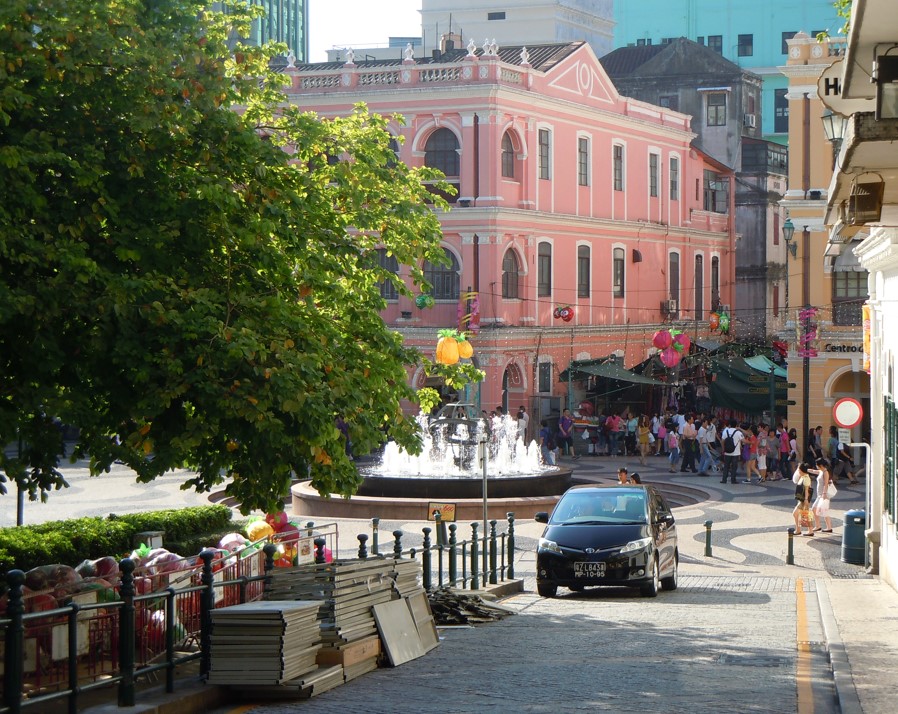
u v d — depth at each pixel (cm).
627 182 6244
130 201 1443
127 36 1438
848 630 1631
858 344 4719
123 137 1438
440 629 1733
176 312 1334
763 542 3075
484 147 5188
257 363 1354
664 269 6606
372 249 1916
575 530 2220
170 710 1110
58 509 3572
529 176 5422
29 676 1155
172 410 1390
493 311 5188
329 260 1622
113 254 1432
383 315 5375
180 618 1331
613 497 2298
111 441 1524
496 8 8438
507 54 5906
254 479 1441
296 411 1336
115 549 1819
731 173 7362
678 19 9762
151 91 1433
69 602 1180
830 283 4762
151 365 1335
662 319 6581
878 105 1093
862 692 1152
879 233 2077
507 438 4684
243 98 1605
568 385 5444
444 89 5209
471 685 1251
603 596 2250
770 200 7781
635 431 5147
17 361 1388
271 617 1179
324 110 5425
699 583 2486
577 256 5797
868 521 2642
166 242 1446
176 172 1468
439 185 2069
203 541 2012
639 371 5706
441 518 2448
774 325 7788
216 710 1151
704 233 7031
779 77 9419
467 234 5197
